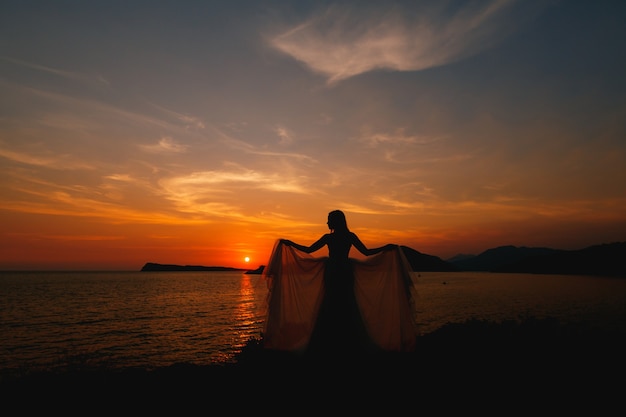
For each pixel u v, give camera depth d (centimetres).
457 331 935
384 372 598
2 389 597
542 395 523
